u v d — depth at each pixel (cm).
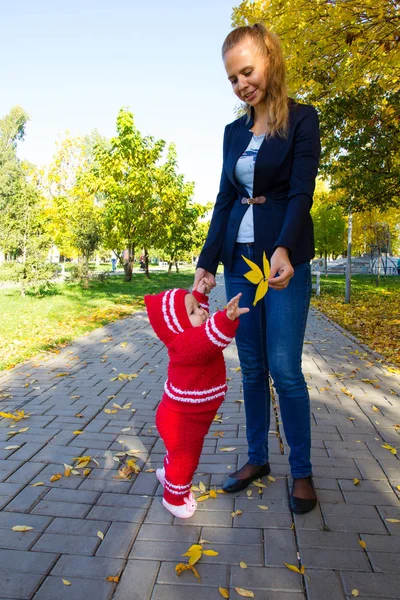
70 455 316
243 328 259
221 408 407
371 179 862
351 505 253
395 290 1664
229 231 258
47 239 1391
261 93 231
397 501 257
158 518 243
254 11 659
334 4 579
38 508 253
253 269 197
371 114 816
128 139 1823
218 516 244
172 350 229
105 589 193
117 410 403
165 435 232
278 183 242
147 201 1856
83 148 2141
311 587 192
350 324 912
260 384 268
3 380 498
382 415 390
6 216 1377
